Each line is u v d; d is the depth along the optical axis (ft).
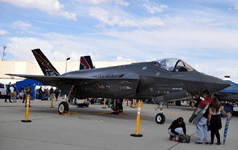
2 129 22.94
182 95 31.09
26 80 94.73
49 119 32.60
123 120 36.65
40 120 31.01
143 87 34.99
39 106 58.13
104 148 17.54
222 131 29.76
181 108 81.35
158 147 18.86
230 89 52.95
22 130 22.94
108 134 23.35
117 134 23.63
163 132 26.45
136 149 17.75
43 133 22.02
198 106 21.13
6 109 44.98
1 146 16.63
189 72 32.55
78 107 62.85
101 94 39.96
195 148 19.33
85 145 18.16
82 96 44.32
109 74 39.17
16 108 48.62
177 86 31.71
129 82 35.01
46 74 60.23
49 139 19.58
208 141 21.34
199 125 21.33
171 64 33.78
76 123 30.09
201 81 30.60
